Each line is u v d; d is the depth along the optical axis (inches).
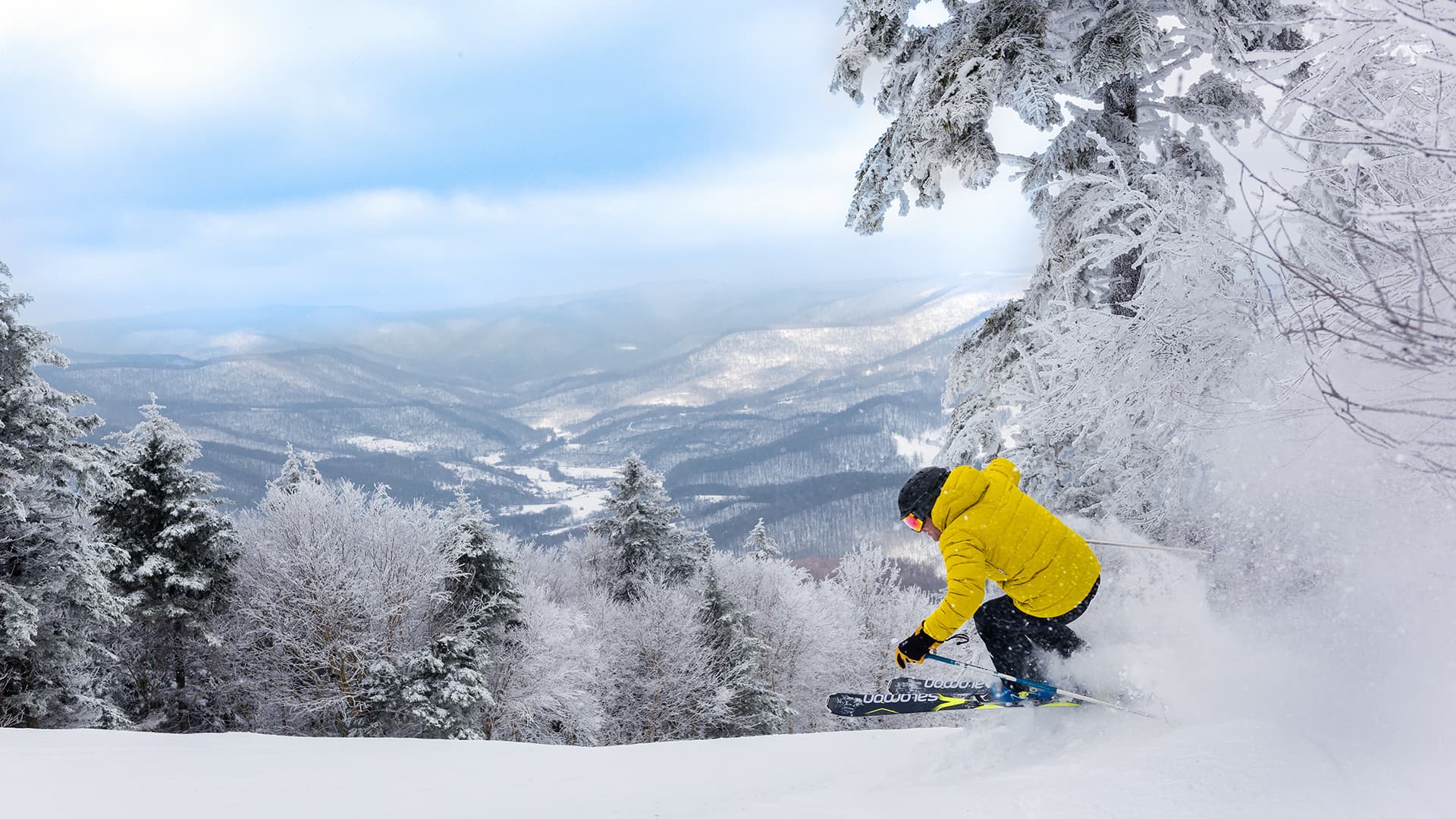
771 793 151.4
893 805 105.0
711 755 218.5
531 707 898.1
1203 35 244.1
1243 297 170.7
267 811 172.9
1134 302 194.1
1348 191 120.9
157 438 817.5
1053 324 239.9
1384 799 81.0
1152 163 257.0
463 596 872.3
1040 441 255.4
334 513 847.7
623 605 1253.1
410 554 846.5
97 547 692.1
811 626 1358.3
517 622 893.2
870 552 1531.7
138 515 810.2
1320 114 121.9
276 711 874.8
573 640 992.9
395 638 823.1
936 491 143.1
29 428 625.6
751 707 1159.6
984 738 142.7
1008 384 273.1
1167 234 188.9
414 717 789.9
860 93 300.7
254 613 820.0
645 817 128.3
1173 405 181.2
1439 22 98.3
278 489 900.6
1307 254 135.0
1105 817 86.8
